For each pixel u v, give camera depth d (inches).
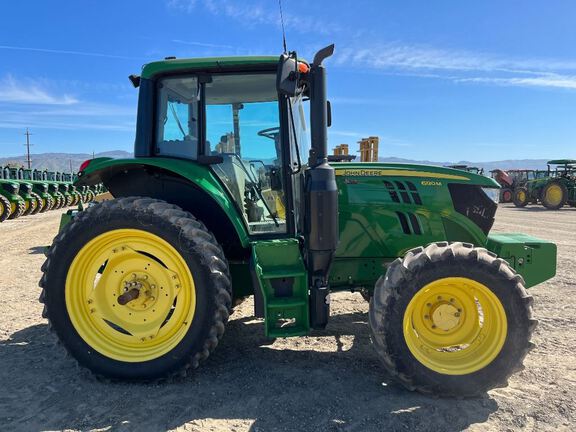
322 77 120.5
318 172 122.5
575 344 154.3
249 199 142.8
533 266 146.5
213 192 131.3
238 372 133.2
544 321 177.9
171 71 136.6
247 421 107.6
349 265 150.8
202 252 123.2
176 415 110.1
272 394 120.0
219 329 123.8
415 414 110.6
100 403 116.0
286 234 140.3
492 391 122.2
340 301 209.2
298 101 147.5
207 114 139.7
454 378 116.7
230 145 140.8
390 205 147.9
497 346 118.1
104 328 129.2
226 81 138.1
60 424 106.6
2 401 117.0
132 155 142.2
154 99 139.1
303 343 156.0
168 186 147.5
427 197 149.0
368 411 111.9
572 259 299.7
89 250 127.1
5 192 589.6
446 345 126.0
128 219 124.3
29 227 511.5
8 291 226.2
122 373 124.4
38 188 725.9
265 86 139.1
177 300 127.1
